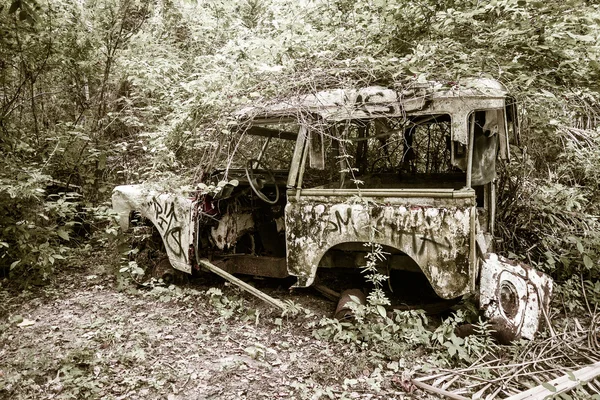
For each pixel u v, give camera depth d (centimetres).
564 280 493
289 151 549
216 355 351
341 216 377
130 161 696
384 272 423
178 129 493
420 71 385
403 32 477
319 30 553
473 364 337
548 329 391
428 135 541
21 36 579
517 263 384
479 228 383
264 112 407
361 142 539
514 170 554
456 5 452
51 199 597
